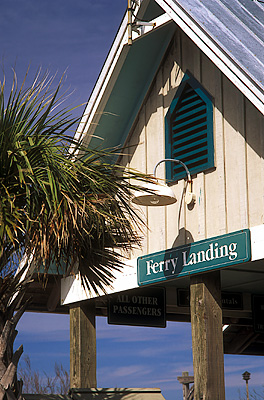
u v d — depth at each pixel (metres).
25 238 7.43
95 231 8.18
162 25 10.31
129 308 11.62
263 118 9.04
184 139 10.37
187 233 10.09
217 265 9.20
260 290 12.47
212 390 9.16
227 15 9.64
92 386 11.66
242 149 9.32
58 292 12.81
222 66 8.62
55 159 7.64
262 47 9.00
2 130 7.38
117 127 11.59
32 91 7.56
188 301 12.04
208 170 9.88
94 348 11.88
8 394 7.10
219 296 9.56
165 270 10.13
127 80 11.13
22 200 7.50
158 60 11.07
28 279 7.50
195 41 9.05
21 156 7.30
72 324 12.06
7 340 7.25
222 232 9.44
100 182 7.89
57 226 7.09
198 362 9.35
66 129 7.71
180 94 10.55
